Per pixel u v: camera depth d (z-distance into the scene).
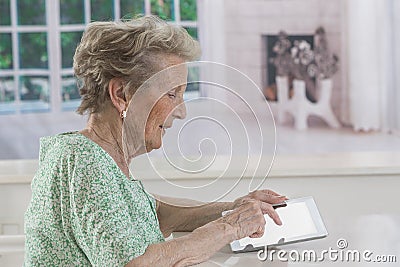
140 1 5.61
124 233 1.58
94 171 1.62
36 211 1.69
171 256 1.62
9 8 5.45
